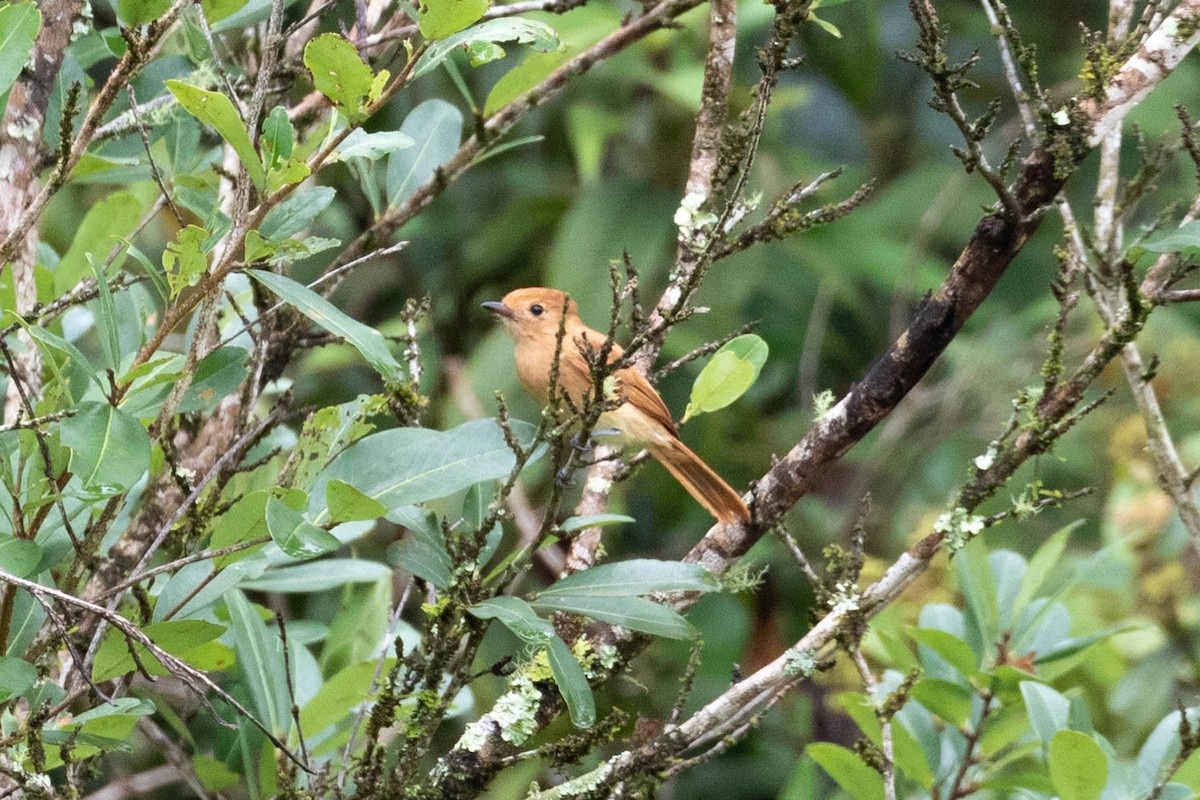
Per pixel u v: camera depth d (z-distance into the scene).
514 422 5.98
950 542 6.22
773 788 12.10
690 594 6.94
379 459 5.89
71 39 7.39
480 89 13.20
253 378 6.68
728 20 7.43
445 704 5.97
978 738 7.70
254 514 5.64
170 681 8.80
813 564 13.08
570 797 6.14
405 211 8.15
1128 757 10.50
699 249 7.09
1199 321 13.86
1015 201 6.39
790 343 14.59
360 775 5.97
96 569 6.30
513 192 14.69
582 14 12.41
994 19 6.62
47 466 5.46
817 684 12.21
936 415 14.12
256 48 8.17
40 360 6.87
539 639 5.56
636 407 8.82
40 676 5.84
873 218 14.99
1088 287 6.73
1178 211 14.16
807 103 15.06
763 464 13.48
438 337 13.95
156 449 7.02
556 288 12.93
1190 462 11.24
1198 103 15.14
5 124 6.54
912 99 16.75
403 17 8.23
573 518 6.03
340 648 8.20
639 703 11.57
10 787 5.81
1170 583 10.88
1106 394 6.12
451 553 5.88
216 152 8.49
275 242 5.44
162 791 9.89
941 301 6.59
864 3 14.34
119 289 6.78
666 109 13.59
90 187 12.18
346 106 5.46
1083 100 6.50
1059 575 11.09
